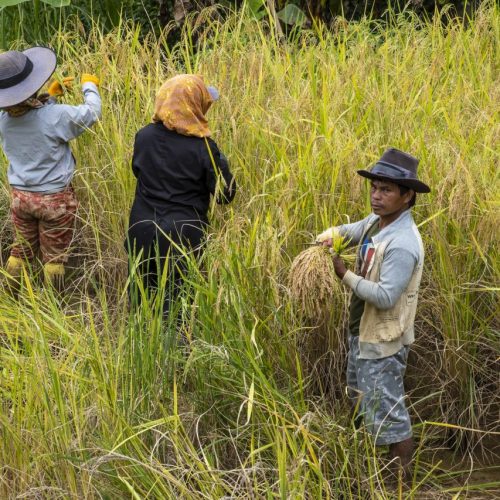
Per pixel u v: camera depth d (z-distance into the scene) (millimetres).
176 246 5141
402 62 7242
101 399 4355
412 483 4590
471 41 7723
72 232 6164
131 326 4699
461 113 6402
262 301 5020
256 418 4672
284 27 9531
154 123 5566
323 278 4426
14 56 5750
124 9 9148
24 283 6113
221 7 8820
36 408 4375
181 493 4090
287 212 5355
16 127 5855
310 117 6328
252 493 4105
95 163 6449
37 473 4254
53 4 8180
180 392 4766
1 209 6641
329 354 5207
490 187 5324
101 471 4152
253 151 6184
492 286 5195
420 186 4402
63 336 4918
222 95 6715
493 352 5281
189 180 5469
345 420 4828
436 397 5301
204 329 4855
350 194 5531
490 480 4906
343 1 9289
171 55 7625
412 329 4664
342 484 4508
